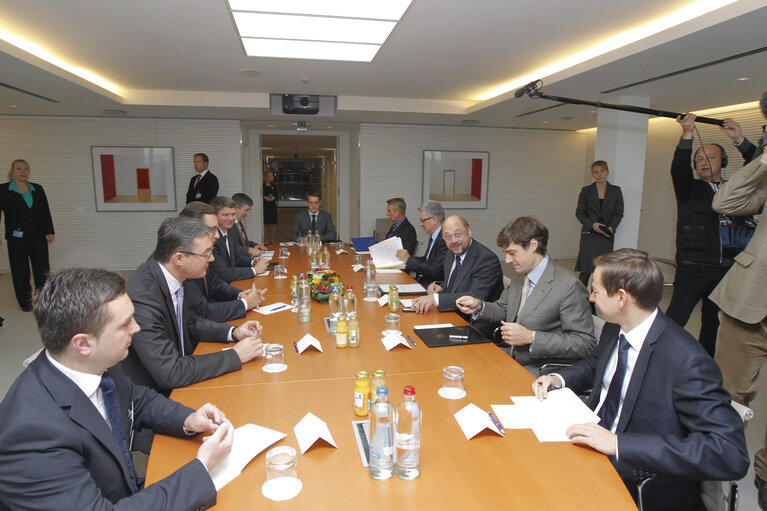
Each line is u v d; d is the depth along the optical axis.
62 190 6.86
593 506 1.00
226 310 2.40
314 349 1.97
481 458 1.18
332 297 2.48
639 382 1.33
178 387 1.60
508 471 1.12
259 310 2.58
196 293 2.33
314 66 4.55
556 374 1.69
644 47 3.28
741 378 2.22
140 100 5.79
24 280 5.00
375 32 3.45
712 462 1.10
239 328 2.09
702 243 3.12
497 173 8.03
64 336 0.99
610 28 3.43
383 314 2.53
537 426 1.33
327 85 5.45
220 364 1.70
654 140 6.50
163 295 1.80
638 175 5.02
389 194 7.70
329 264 4.23
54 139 6.74
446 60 4.30
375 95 6.09
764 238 2.07
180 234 1.80
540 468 1.13
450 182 7.87
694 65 3.67
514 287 2.37
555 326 2.15
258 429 1.29
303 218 5.80
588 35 3.59
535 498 1.02
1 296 5.60
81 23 3.35
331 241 5.78
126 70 4.73
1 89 4.83
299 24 3.28
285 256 4.60
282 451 1.12
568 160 8.27
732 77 4.04
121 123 6.87
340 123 7.61
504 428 1.32
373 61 4.34
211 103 5.90
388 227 7.45
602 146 5.15
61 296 0.99
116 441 1.12
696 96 4.82
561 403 1.46
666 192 6.30
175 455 1.21
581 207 5.09
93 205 6.96
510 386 1.61
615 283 1.35
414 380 1.66
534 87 3.13
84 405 1.03
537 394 1.51
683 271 3.23
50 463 0.91
